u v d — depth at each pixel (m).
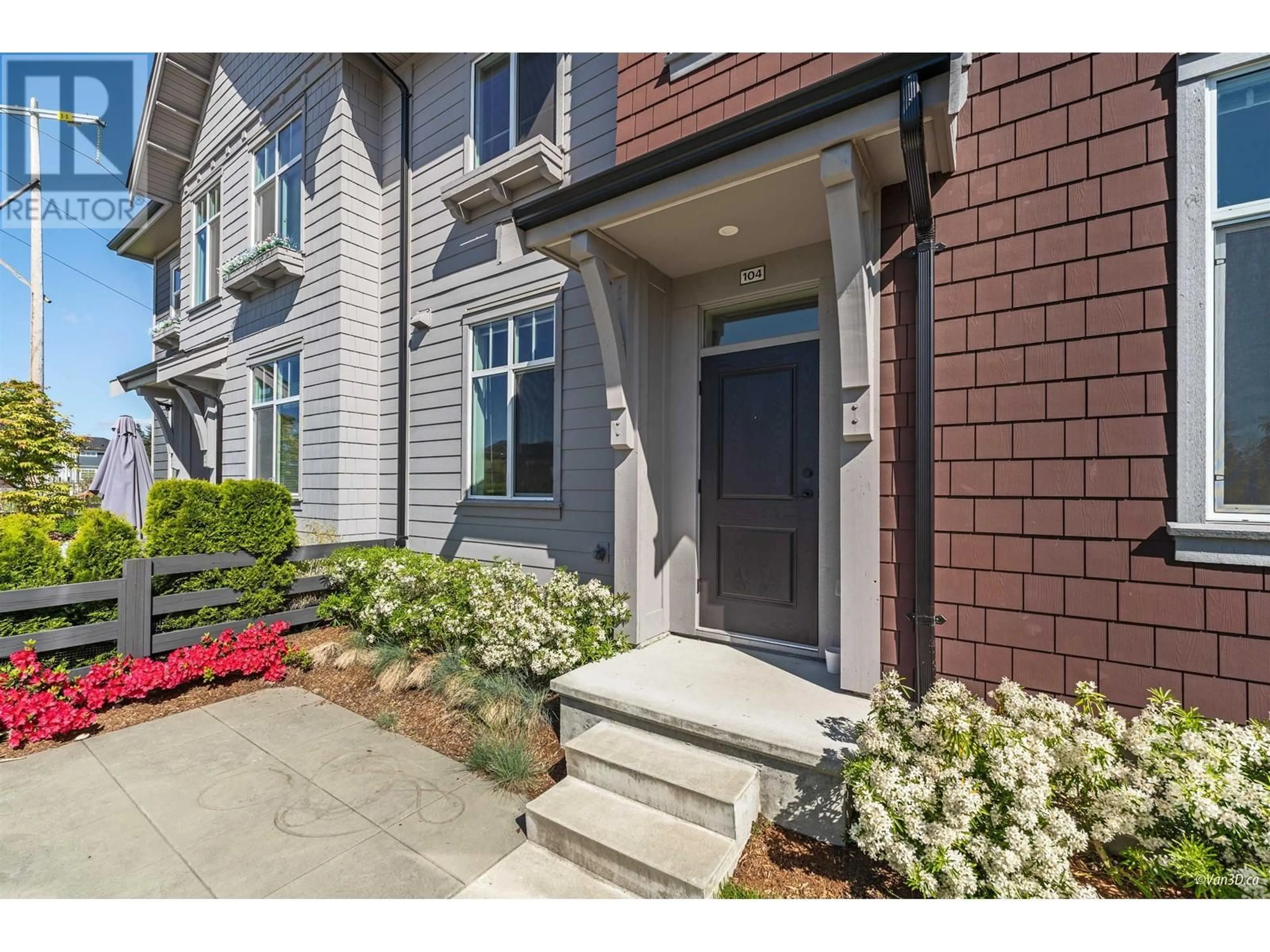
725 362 3.85
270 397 7.55
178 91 8.60
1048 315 2.57
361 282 6.53
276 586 4.97
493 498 5.41
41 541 3.88
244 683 4.18
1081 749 1.97
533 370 5.25
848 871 2.09
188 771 2.93
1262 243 2.21
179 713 3.68
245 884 2.11
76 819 2.51
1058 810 1.86
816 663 3.30
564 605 3.72
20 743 3.17
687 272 3.92
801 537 3.51
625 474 3.71
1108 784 1.94
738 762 2.45
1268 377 2.19
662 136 3.61
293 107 7.05
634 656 3.45
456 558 5.73
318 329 6.62
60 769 2.95
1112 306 2.44
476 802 2.65
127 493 6.75
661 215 3.13
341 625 5.30
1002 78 2.70
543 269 5.07
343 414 6.34
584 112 4.95
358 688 4.04
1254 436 2.21
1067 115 2.56
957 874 1.74
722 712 2.60
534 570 5.08
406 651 4.18
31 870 2.18
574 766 2.58
